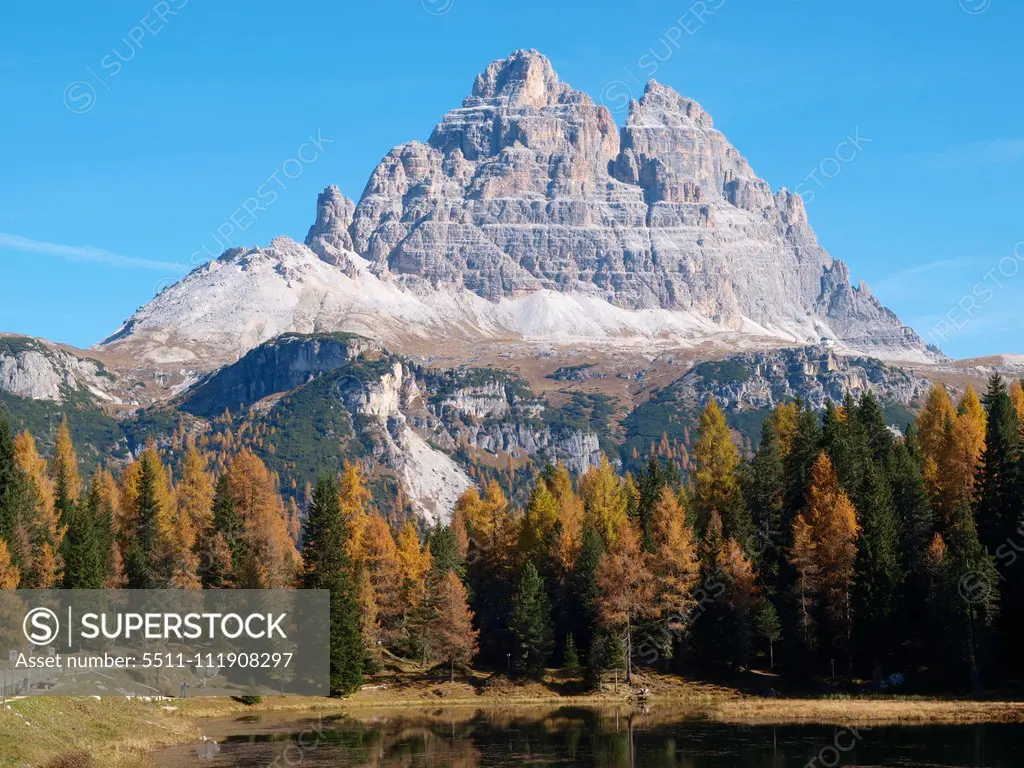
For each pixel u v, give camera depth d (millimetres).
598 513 198750
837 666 162125
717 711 146625
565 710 154125
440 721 143125
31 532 172500
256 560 173625
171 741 121188
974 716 133250
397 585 184625
